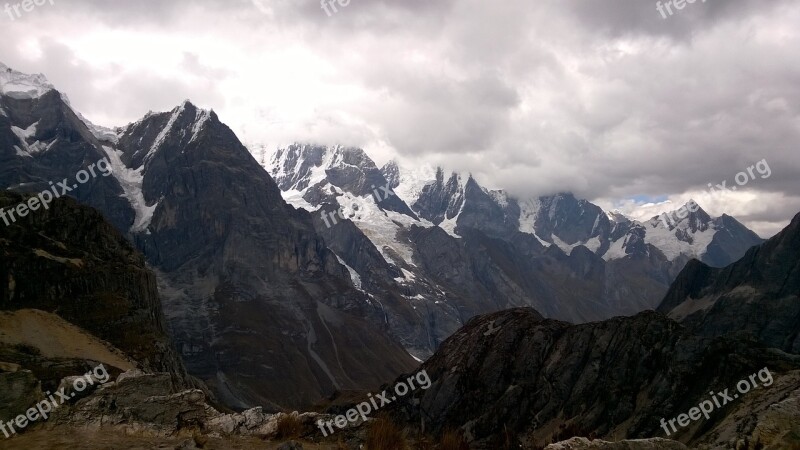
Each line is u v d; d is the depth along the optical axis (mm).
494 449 55781
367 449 23703
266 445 22281
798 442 24547
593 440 20500
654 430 87000
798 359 80688
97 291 115250
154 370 104188
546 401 109438
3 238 109000
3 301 97938
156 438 21703
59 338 94312
